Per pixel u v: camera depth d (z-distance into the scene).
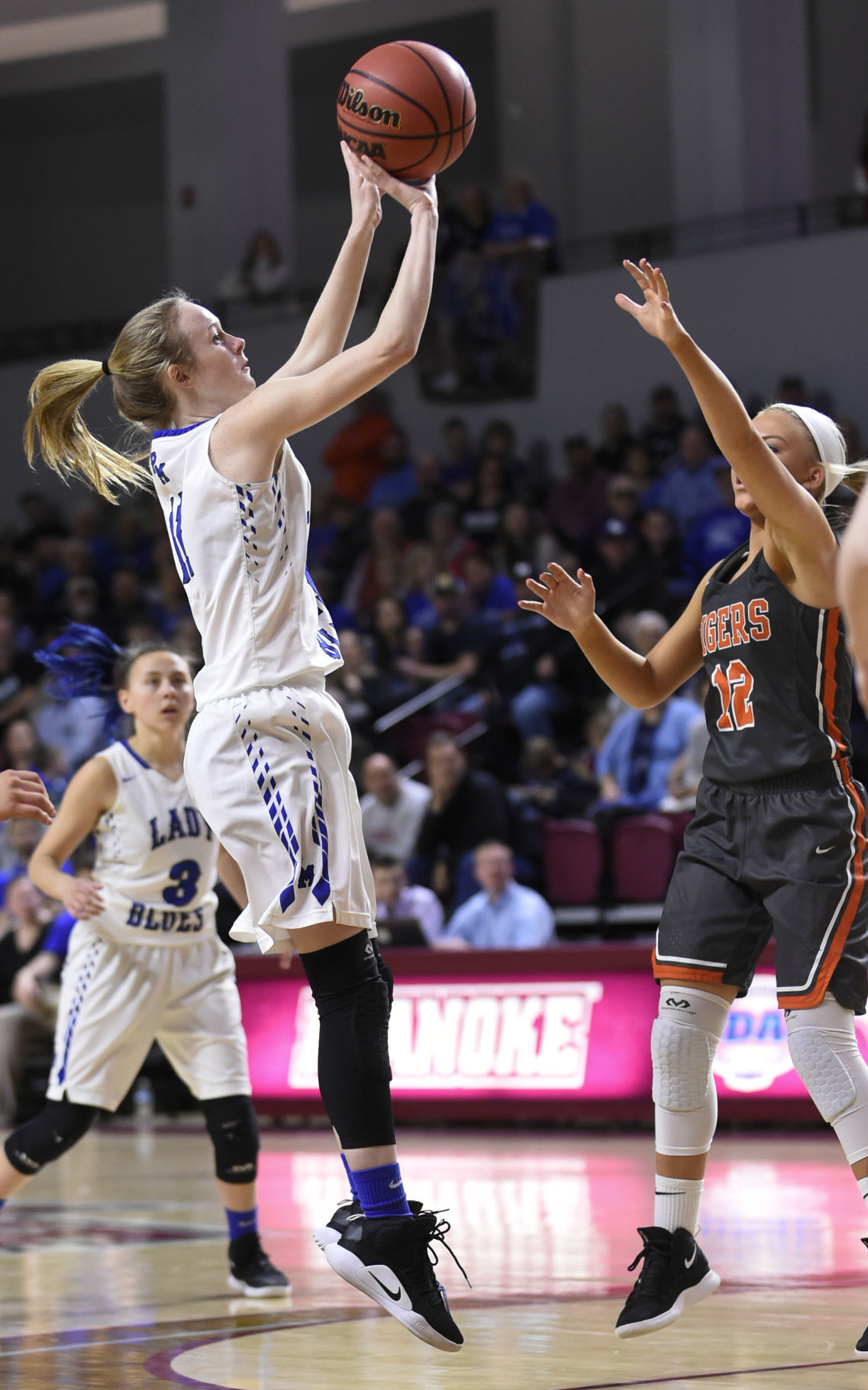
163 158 46.56
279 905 5.96
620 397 30.92
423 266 6.17
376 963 6.21
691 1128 6.45
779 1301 7.78
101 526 34.91
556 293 31.52
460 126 6.66
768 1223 10.48
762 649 6.49
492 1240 10.09
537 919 18.67
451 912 20.89
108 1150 17.70
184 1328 7.59
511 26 39.88
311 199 45.19
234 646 6.15
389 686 25.98
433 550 28.41
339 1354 6.87
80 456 7.59
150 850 9.15
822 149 37.25
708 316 30.17
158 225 46.84
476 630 26.14
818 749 6.40
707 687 6.74
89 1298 8.48
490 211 33.03
